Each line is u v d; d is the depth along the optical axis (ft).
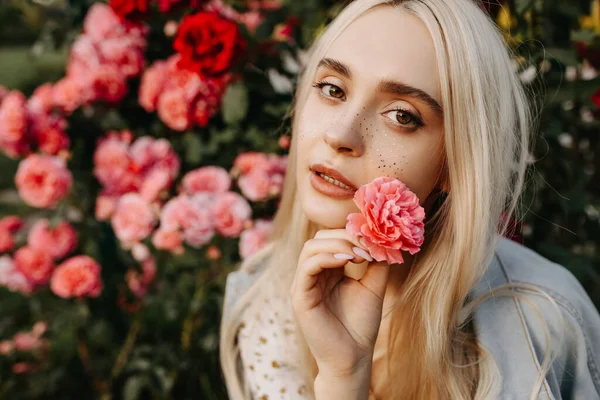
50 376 6.81
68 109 6.27
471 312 3.65
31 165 6.15
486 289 3.70
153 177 5.99
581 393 3.56
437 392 3.68
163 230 5.61
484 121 3.20
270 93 6.05
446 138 3.16
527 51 5.04
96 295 6.36
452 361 3.62
